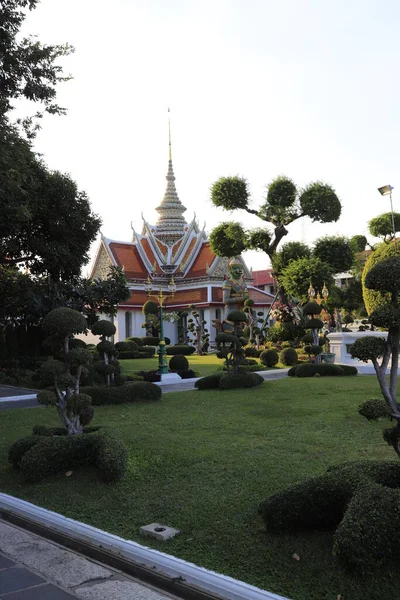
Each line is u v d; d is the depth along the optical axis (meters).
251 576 4.00
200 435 9.15
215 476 6.67
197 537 4.81
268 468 6.88
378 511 3.83
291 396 13.64
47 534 5.20
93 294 22.72
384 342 4.68
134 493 6.19
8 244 22.81
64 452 6.91
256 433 9.14
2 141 13.05
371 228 41.88
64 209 22.83
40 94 13.77
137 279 48.00
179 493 6.10
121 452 6.87
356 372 19.12
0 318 23.14
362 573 3.71
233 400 13.39
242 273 43.88
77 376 8.12
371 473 4.66
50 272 24.72
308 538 4.53
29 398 15.77
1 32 12.66
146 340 42.53
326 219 34.31
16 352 23.81
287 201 34.41
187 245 51.19
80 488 6.48
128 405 13.04
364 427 9.29
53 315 7.89
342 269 36.78
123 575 4.29
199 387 16.28
